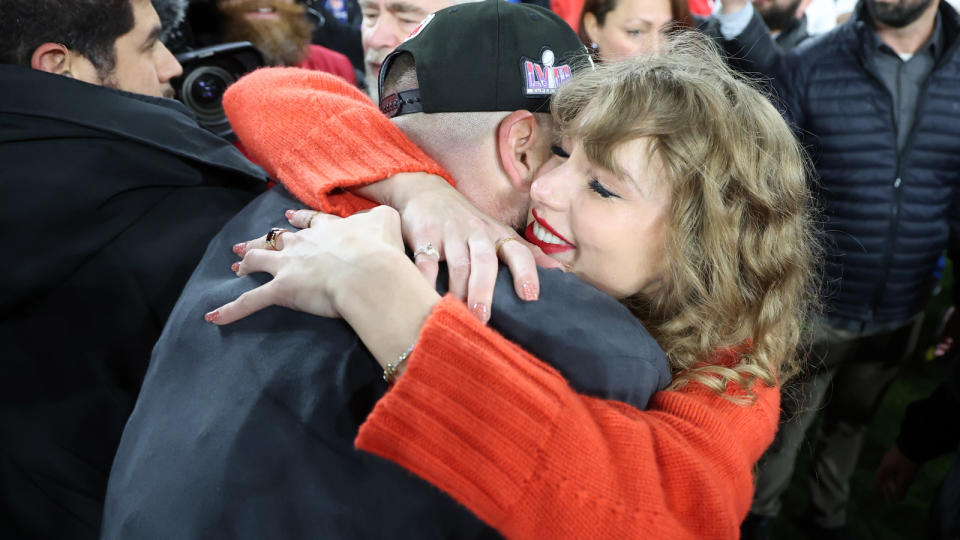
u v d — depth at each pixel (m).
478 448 0.49
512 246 0.64
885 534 1.91
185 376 0.62
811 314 1.03
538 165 0.79
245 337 0.61
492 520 0.50
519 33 0.75
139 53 0.90
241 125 0.87
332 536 0.54
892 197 1.68
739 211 0.68
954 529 1.02
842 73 1.68
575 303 0.61
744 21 1.75
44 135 0.77
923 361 2.61
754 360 0.72
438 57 0.74
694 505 0.53
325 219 0.67
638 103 0.65
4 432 0.79
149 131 0.84
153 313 0.83
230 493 0.54
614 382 0.57
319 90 0.88
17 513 0.82
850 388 1.86
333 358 0.58
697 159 0.64
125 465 0.62
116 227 0.80
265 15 1.59
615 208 0.67
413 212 0.68
